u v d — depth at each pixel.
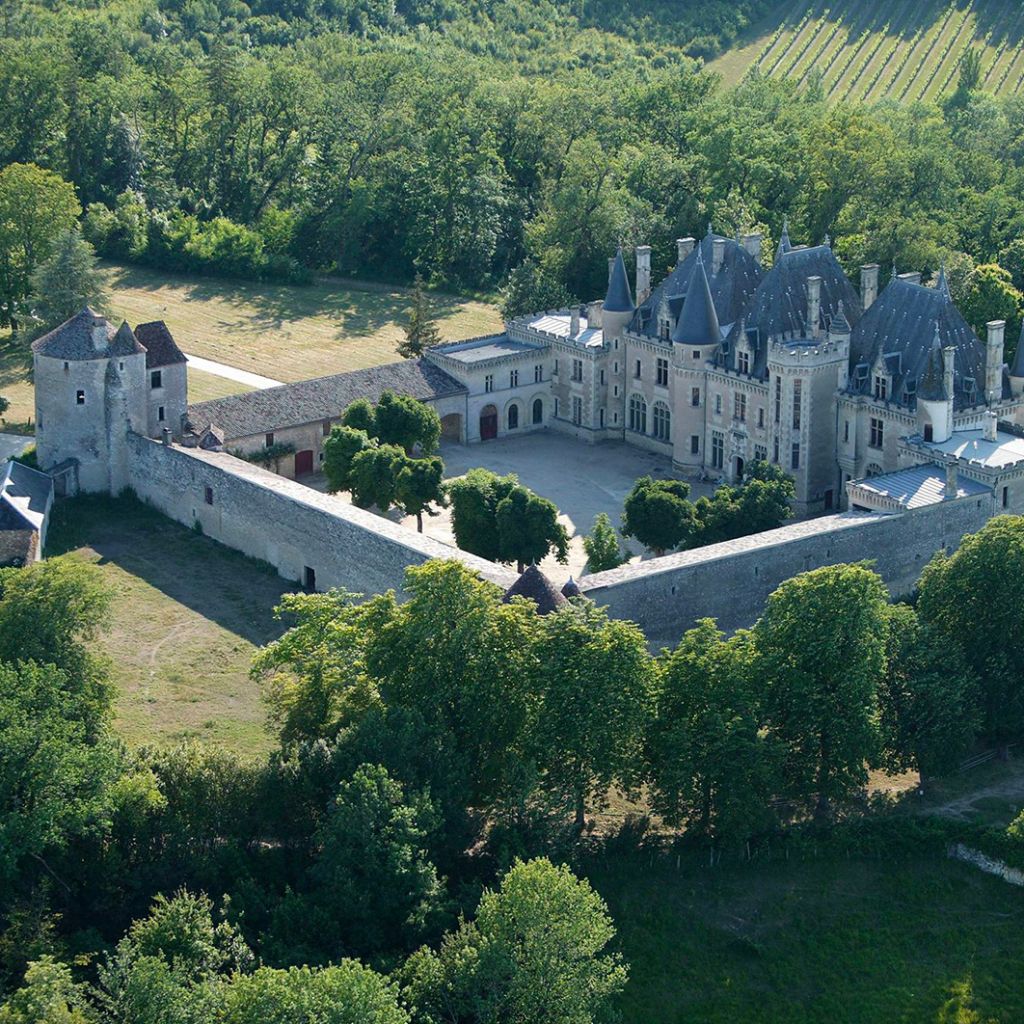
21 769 141.12
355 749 149.25
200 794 148.38
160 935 131.75
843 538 193.75
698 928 147.50
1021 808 162.50
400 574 189.25
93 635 168.38
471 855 151.12
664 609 182.12
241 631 193.75
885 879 153.75
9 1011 121.38
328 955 137.25
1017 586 169.12
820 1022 140.00
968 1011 141.38
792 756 157.88
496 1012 128.25
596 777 156.50
